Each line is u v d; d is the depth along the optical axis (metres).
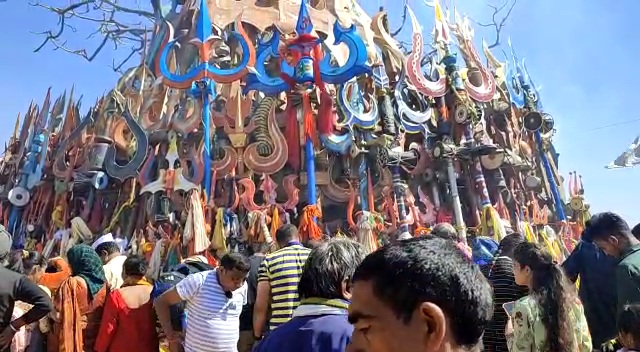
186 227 15.14
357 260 3.47
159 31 25.39
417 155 19.33
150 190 17.41
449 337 1.61
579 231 22.09
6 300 5.57
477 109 19.88
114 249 8.99
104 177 19.89
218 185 17.67
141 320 6.36
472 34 23.41
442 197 19.34
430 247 1.72
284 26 22.62
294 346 3.16
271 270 5.96
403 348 1.61
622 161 25.42
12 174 23.38
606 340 5.58
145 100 21.02
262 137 18.11
